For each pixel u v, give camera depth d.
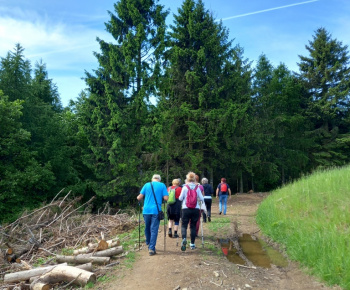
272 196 12.99
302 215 8.56
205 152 24.66
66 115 25.83
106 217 11.10
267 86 35.38
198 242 7.84
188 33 24.14
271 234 8.54
